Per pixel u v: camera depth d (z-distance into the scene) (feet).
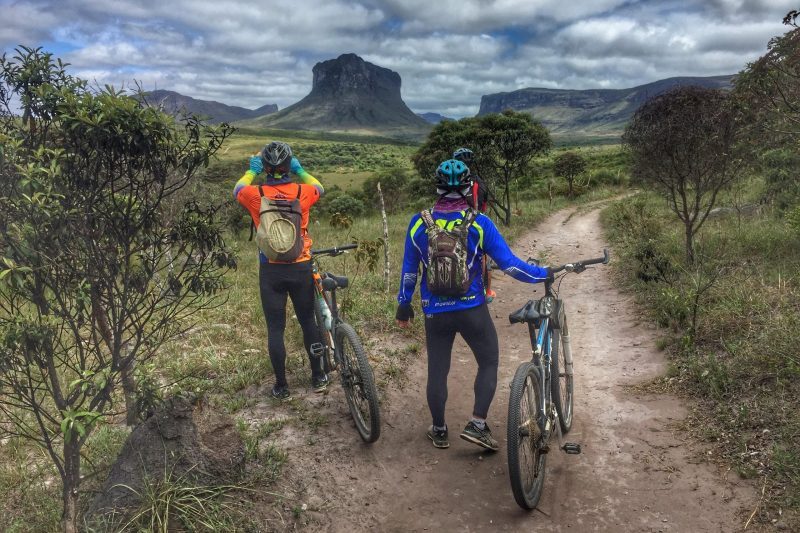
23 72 8.16
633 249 32.76
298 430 13.57
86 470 11.64
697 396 14.65
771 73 18.52
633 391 15.85
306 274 14.24
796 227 26.04
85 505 10.55
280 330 14.60
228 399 15.02
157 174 9.29
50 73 8.46
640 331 20.90
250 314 22.62
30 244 8.61
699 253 26.76
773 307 17.92
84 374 9.00
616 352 19.35
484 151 64.23
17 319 8.55
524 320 11.27
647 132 25.55
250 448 12.16
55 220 8.70
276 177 13.96
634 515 10.57
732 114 22.54
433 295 11.62
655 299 23.22
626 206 61.26
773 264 23.40
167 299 10.71
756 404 13.29
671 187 26.58
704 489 11.00
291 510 10.87
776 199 35.73
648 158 26.30
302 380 16.12
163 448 10.42
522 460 10.62
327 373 15.84
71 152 8.66
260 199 13.74
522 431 10.24
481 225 11.27
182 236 9.98
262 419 14.03
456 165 11.40
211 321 21.16
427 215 11.59
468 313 11.57
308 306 14.58
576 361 19.08
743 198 40.14
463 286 11.10
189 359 17.24
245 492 10.91
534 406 11.23
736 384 14.35
